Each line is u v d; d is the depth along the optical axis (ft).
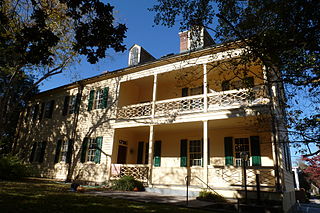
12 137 64.69
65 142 49.26
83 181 42.24
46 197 20.13
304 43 14.98
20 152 54.65
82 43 19.07
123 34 19.60
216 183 35.14
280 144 27.37
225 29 19.72
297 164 86.48
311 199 75.72
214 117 32.01
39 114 58.44
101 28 18.74
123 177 35.60
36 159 53.42
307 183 91.86
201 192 28.50
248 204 23.35
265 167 26.73
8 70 46.34
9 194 20.27
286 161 33.01
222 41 20.71
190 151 40.34
